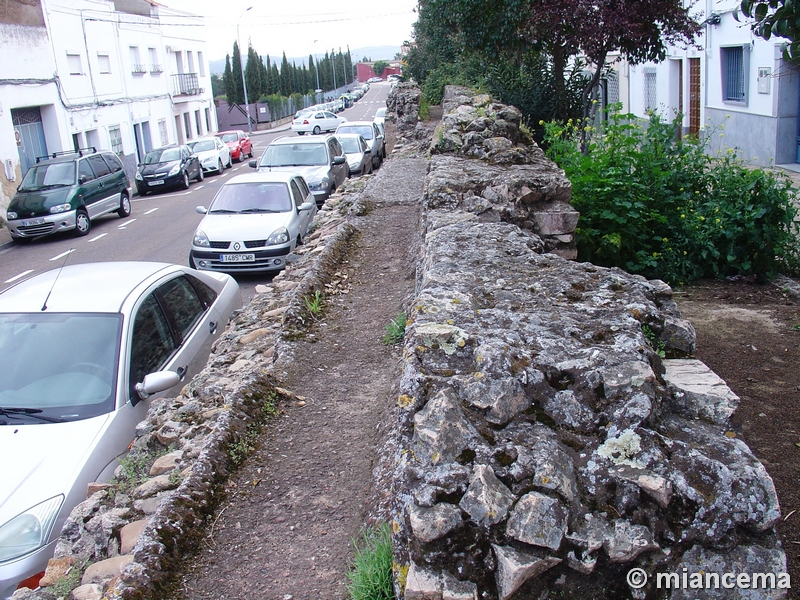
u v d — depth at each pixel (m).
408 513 2.35
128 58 35.53
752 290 7.81
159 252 15.25
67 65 28.06
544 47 15.48
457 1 14.62
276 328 6.29
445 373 2.74
